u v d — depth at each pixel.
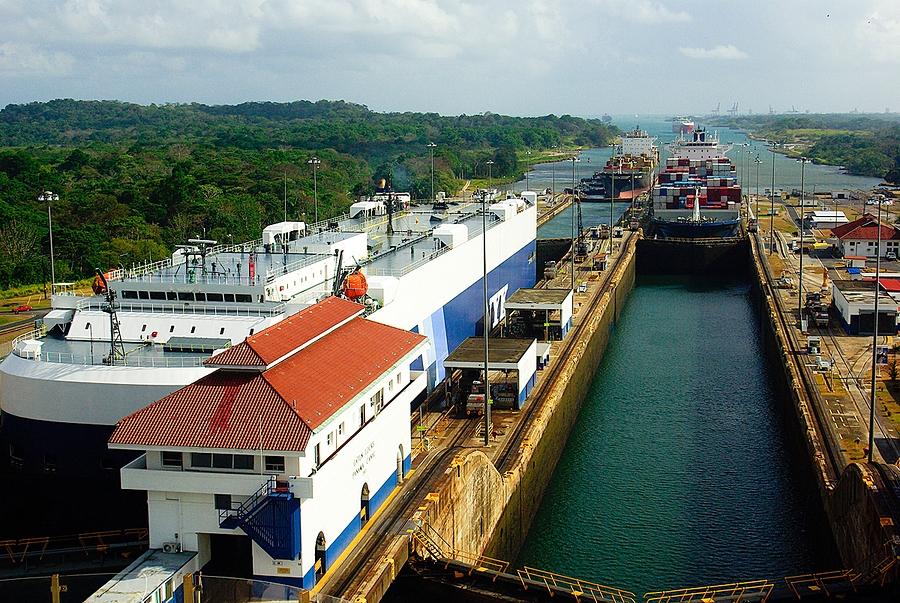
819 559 61.94
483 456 62.12
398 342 60.34
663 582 58.53
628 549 63.47
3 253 150.62
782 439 85.38
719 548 63.34
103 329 64.69
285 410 45.78
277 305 67.06
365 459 52.97
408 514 54.34
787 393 88.19
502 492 64.19
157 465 45.91
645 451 82.88
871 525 52.28
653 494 72.94
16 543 51.12
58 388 54.34
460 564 51.38
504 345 87.25
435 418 79.50
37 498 54.59
